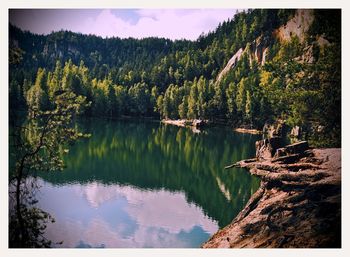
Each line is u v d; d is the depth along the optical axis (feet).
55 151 49.55
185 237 49.65
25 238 45.14
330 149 54.49
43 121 49.78
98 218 54.03
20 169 47.16
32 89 84.28
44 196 60.54
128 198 63.52
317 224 42.47
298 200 45.03
